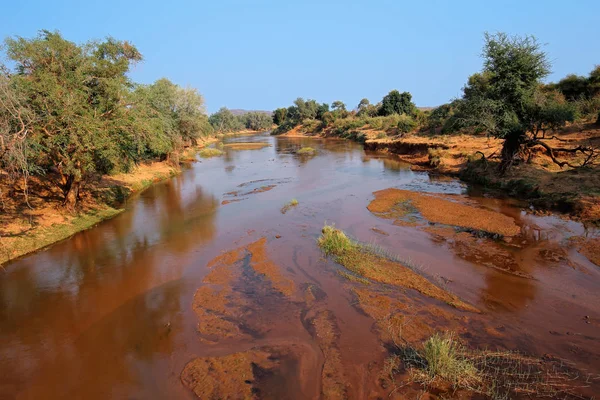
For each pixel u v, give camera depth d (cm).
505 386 568
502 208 1597
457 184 2205
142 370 663
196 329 782
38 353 725
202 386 611
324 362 654
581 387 561
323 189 2186
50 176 1872
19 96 1138
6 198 1541
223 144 6575
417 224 1430
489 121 1911
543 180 1791
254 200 1959
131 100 1548
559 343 677
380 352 671
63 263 1170
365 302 851
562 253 1080
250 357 679
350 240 1264
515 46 1925
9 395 614
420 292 888
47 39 1375
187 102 3634
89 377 652
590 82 3253
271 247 1235
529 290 882
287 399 570
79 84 1373
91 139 1335
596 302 816
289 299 888
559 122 1894
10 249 1220
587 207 1392
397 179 2467
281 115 12131
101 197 1941
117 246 1316
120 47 1653
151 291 962
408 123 4812
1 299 945
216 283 990
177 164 3347
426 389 571
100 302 915
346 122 7538
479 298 855
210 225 1527
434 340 632
